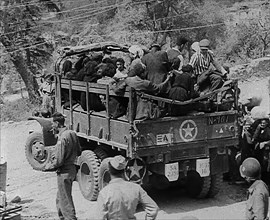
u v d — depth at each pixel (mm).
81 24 39719
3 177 11188
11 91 37594
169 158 9672
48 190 11469
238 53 31375
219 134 10086
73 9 40281
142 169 9555
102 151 10641
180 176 10078
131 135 9344
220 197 10633
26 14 37344
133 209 5984
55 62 12352
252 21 32969
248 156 10648
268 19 32656
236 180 11359
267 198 6523
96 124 10602
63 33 38750
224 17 36562
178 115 9766
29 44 36688
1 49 36844
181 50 11000
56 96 12164
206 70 10453
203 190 10352
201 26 34531
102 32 37562
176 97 9633
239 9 39219
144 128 9430
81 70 11352
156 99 9438
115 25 37500
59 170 8719
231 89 10219
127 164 9461
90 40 34688
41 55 36844
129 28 36656
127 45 12758
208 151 10000
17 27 36969
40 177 12438
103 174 10102
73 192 11094
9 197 10906
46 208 10359
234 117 10211
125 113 9984
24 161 13922
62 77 12055
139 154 9398
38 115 13430
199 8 36250
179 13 36188
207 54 10609
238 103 10953
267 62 23562
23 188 11656
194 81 10578
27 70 34969
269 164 10367
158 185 11211
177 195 10844
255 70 23531
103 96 10922
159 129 9547
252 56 30516
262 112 10375
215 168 10211
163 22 36062
